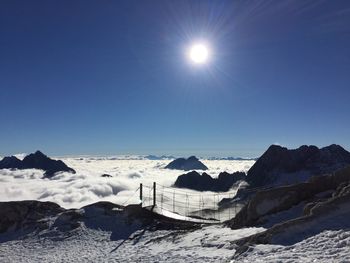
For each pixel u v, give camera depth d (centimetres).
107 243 4072
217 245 2798
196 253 2683
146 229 4288
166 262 2569
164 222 4422
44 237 4612
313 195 3172
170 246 3244
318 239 1980
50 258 3700
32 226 5025
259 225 3081
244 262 1922
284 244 2091
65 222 4878
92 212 4956
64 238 4484
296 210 3050
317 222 2177
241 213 3450
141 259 2880
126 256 3169
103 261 3077
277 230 2245
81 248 4019
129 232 4306
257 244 2228
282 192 3219
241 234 2934
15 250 4316
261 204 3250
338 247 1808
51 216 5209
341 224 2078
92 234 4441
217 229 3534
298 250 1906
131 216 4650
